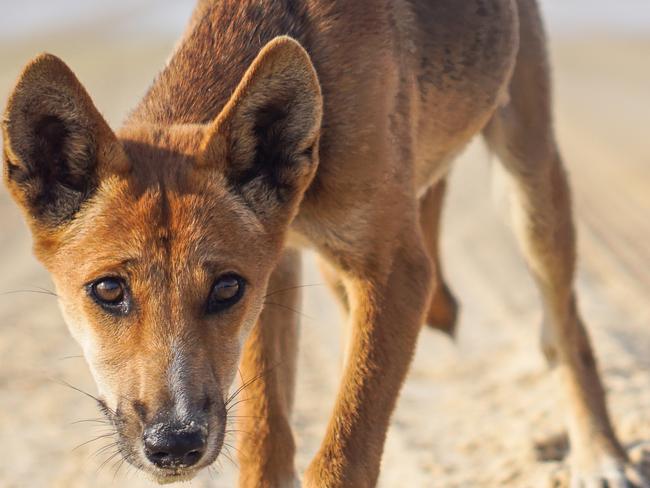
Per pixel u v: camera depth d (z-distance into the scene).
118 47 63.50
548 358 10.40
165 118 7.74
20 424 11.62
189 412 6.62
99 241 6.95
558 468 9.98
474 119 9.62
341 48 7.79
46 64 6.69
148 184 7.07
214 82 7.86
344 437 7.48
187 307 6.87
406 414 11.97
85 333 7.02
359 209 7.67
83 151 7.02
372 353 7.68
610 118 41.19
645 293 16.89
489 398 12.26
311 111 7.12
